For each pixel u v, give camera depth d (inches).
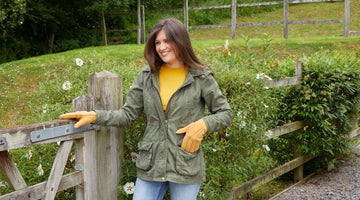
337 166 189.0
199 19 628.1
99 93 81.0
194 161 73.5
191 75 72.8
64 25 518.9
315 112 159.2
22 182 63.8
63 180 71.9
